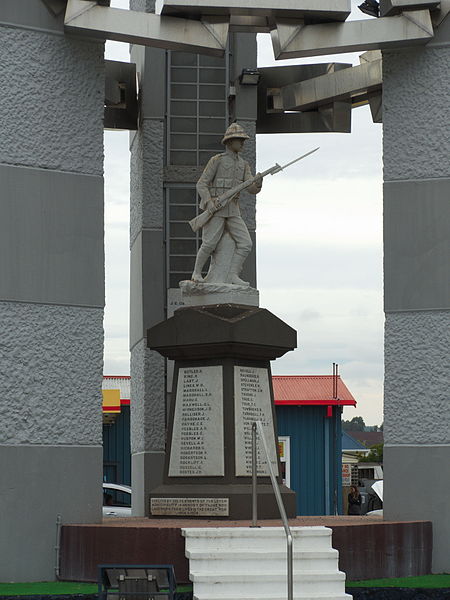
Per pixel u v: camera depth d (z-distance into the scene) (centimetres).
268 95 2098
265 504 1491
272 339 1535
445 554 1438
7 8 1410
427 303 1486
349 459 5591
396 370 1492
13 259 1390
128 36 1441
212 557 1248
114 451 3272
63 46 1439
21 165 1406
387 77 1530
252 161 2052
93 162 1447
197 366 1550
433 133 1501
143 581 1121
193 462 1525
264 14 1477
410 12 1484
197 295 1573
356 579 1338
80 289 1425
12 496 1360
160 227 2028
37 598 1211
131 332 2152
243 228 1602
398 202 1512
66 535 1361
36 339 1395
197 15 1468
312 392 3469
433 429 1467
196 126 2062
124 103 2047
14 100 1409
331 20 1490
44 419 1388
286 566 1240
